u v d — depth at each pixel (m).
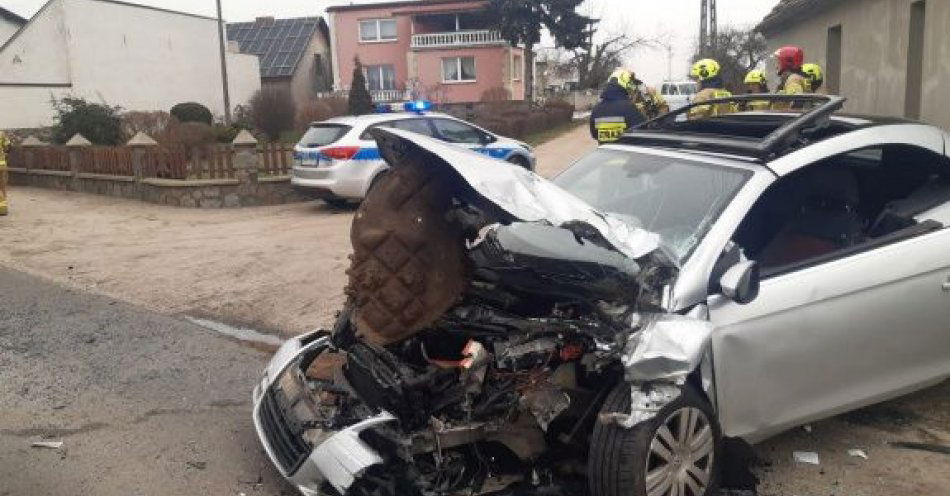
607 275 3.57
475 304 3.59
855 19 12.45
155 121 25.45
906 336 4.22
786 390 3.91
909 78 10.36
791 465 4.22
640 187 4.55
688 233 4.02
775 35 18.73
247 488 3.97
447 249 3.48
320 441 3.45
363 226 3.54
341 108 34.00
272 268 8.94
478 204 3.41
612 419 3.43
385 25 46.44
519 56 48.62
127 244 10.72
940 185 4.68
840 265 4.05
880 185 4.88
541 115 32.66
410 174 3.51
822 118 4.29
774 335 3.82
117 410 4.97
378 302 3.48
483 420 3.55
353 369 3.70
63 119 23.34
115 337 6.55
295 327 6.84
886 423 4.72
